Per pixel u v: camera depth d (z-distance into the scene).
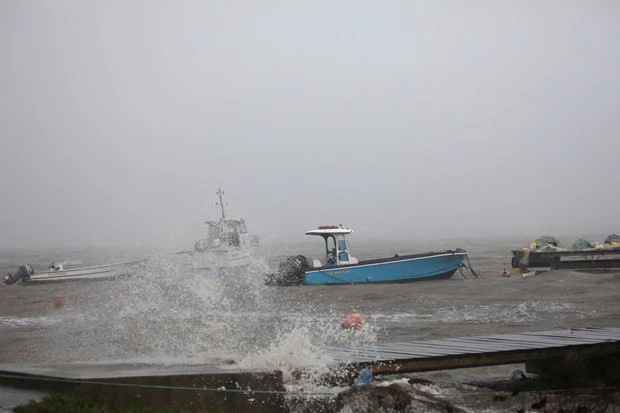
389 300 28.81
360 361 11.84
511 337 14.30
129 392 9.06
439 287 32.81
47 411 8.34
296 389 10.43
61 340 19.77
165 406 9.12
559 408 10.10
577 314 22.95
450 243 124.62
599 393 10.96
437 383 11.97
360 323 19.64
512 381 12.99
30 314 27.48
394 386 10.21
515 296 28.75
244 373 9.52
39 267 79.62
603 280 33.25
